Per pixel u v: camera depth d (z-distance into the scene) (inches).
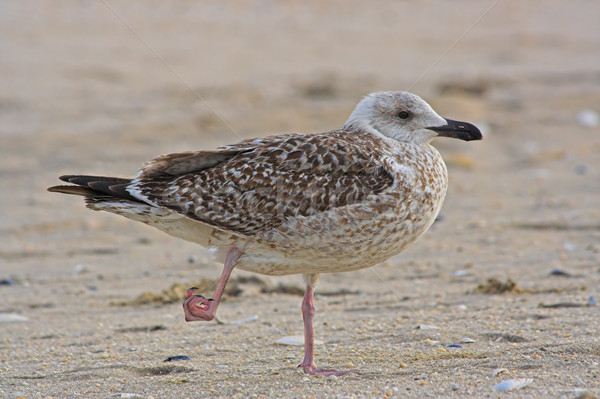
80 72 1191.6
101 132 933.2
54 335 432.5
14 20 1427.2
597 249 560.7
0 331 441.7
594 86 1157.7
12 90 1091.3
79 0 1565.0
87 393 330.0
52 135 917.2
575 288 474.6
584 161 832.3
